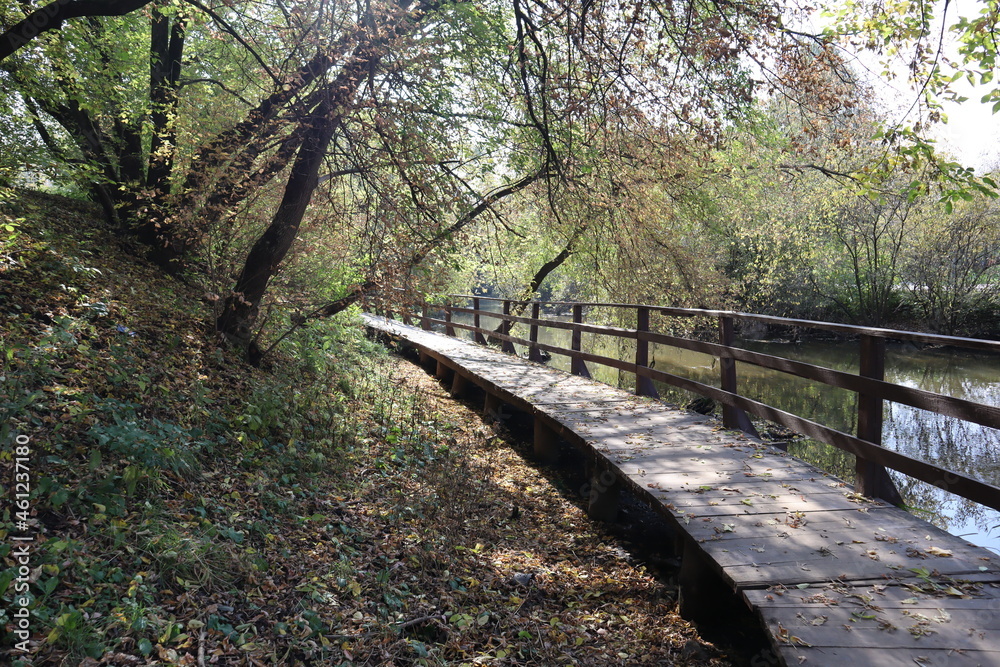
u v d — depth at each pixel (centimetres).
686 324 1622
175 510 382
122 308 645
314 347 891
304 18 645
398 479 609
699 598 409
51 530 319
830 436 484
